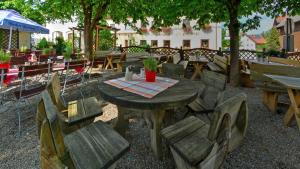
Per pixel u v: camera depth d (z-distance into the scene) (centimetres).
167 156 295
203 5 720
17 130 368
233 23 759
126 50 1475
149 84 315
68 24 2789
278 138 355
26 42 2055
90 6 1076
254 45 6969
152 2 1063
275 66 443
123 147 209
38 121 225
